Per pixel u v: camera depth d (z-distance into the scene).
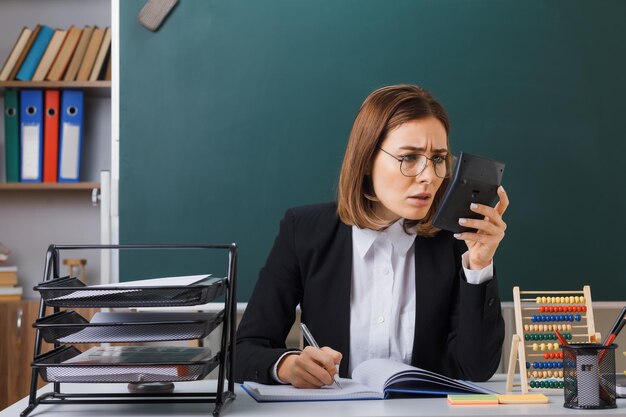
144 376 1.08
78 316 1.19
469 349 1.39
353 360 1.58
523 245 2.74
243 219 2.76
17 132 3.11
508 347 2.68
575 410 1.08
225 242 2.75
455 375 1.55
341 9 2.80
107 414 1.08
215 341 2.63
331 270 1.61
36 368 1.10
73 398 1.19
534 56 2.80
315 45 2.79
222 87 2.78
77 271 3.14
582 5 2.81
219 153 2.77
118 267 2.73
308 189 2.76
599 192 2.77
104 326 1.08
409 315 1.59
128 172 2.77
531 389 1.38
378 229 1.58
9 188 3.09
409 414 1.04
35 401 1.11
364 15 2.80
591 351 1.09
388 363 1.30
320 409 1.09
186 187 2.76
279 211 2.76
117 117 2.78
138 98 2.78
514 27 2.80
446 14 2.80
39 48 3.12
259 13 2.80
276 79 2.79
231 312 1.20
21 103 3.10
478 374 1.42
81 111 3.12
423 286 1.57
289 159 2.77
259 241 2.75
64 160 3.11
